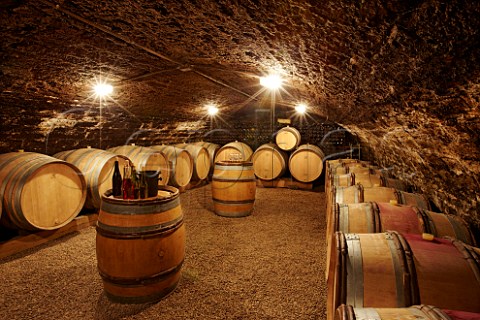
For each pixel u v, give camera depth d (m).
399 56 1.85
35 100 4.58
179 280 3.32
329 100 4.36
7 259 3.92
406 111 2.65
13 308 2.87
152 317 2.76
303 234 4.97
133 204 2.88
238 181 5.93
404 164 4.47
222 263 3.86
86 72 4.22
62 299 3.02
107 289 2.99
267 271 3.63
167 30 2.87
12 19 2.62
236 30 2.56
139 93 5.85
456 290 1.59
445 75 1.75
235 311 2.85
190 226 5.41
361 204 2.79
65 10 2.52
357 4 1.53
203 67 4.35
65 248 4.29
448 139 2.47
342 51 2.21
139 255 2.87
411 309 1.37
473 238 2.35
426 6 1.33
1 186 3.94
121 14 2.57
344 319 1.32
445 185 3.20
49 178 4.34
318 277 3.48
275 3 1.86
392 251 1.79
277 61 3.16
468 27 1.32
